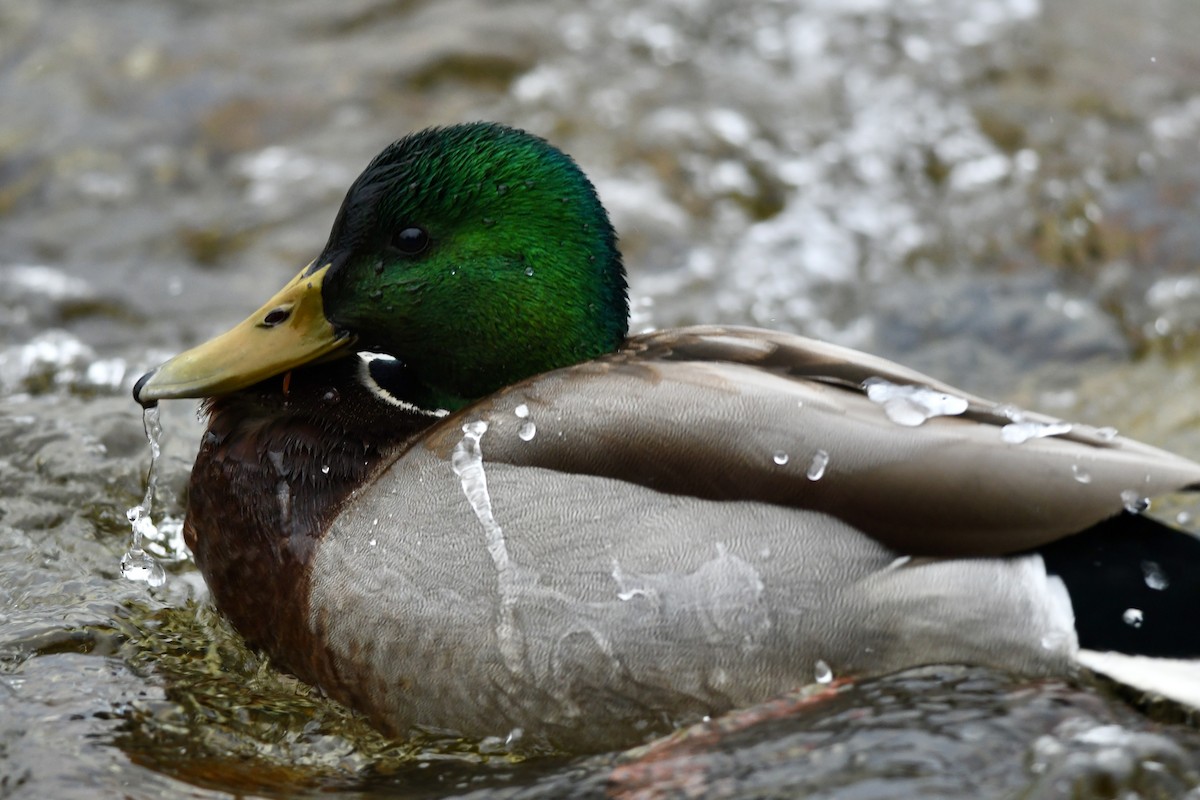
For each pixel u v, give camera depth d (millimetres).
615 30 18234
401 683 7742
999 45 17844
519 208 8672
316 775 7664
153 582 9352
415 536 7680
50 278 14469
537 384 7965
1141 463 7383
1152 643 7266
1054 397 12336
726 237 14969
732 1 18938
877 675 7418
